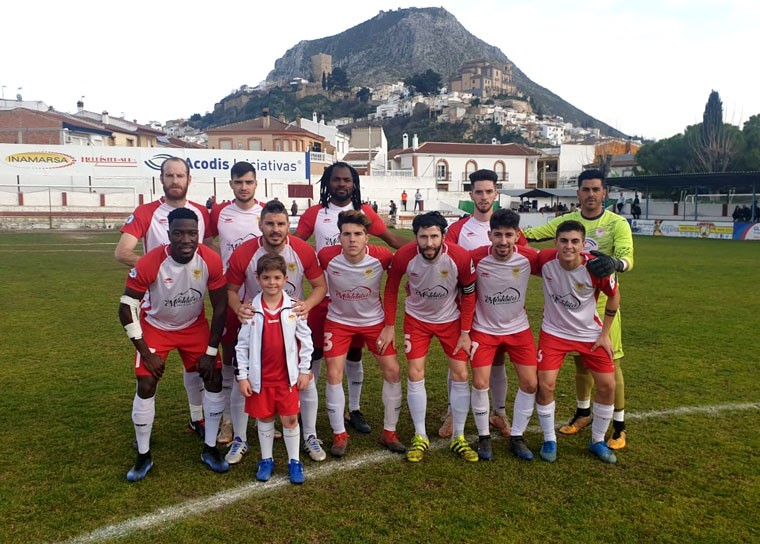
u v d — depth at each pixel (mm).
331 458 4172
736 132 43969
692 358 6590
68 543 3039
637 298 10625
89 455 4102
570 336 4211
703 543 3074
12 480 3709
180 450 4277
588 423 4812
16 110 41156
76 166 31391
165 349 4070
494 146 62469
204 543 3053
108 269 14016
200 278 3938
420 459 4129
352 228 4047
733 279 13227
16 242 21422
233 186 4770
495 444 4453
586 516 3328
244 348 3805
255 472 3928
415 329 4344
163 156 32438
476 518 3297
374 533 3143
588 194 4516
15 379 5719
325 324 4480
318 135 58000
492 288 4219
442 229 3967
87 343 7105
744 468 3932
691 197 39094
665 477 3818
